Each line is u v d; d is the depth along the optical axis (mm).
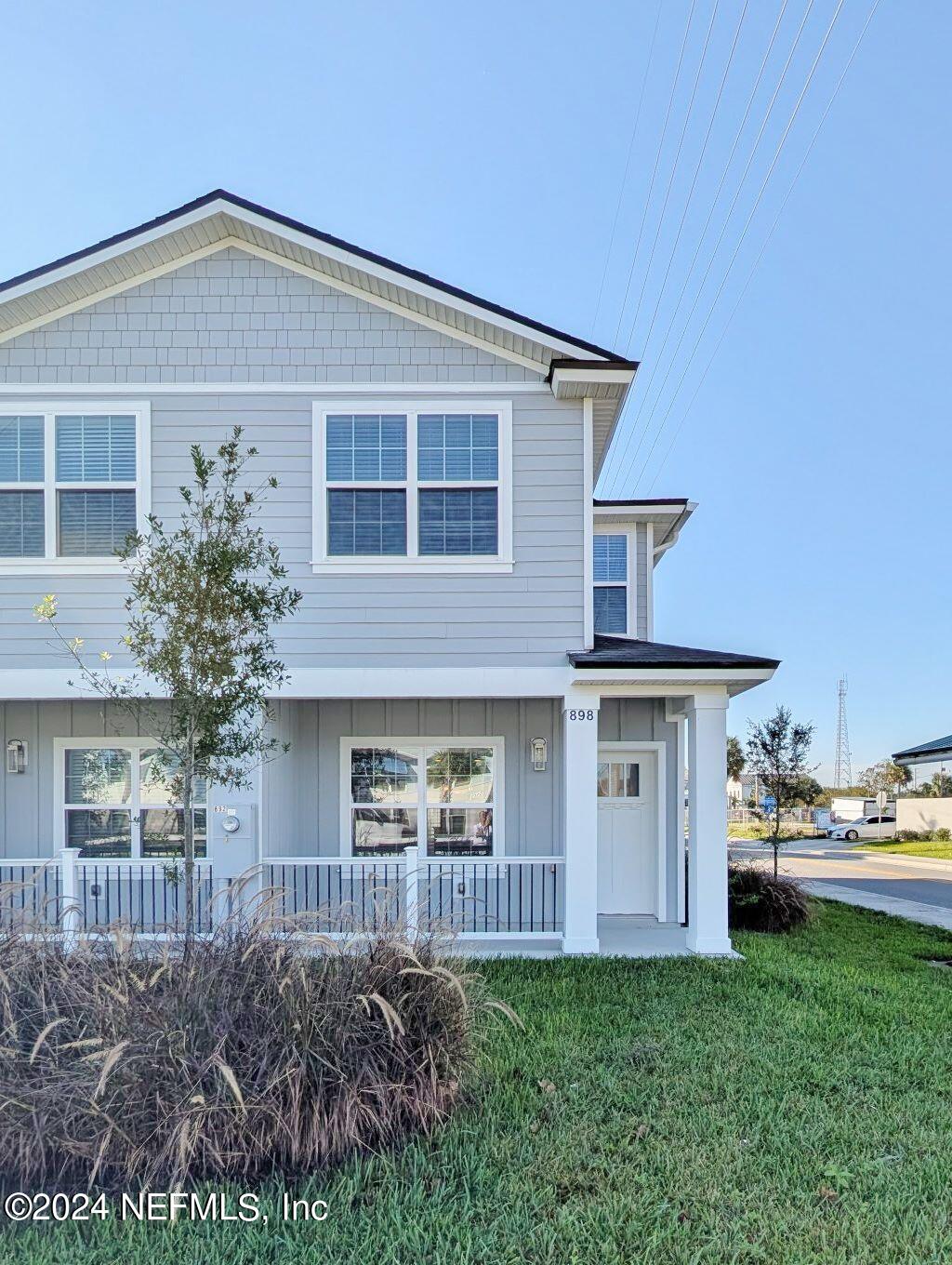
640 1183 3496
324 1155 3566
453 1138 3807
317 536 7891
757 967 7121
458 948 5980
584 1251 3027
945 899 14492
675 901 9609
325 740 9250
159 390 7961
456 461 7996
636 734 9836
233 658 5484
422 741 9289
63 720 8977
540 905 9086
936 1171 3660
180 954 4289
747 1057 4969
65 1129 3469
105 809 8930
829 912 12133
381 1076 3787
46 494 7855
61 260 7625
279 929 4566
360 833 9234
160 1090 3514
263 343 8023
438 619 7871
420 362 8047
